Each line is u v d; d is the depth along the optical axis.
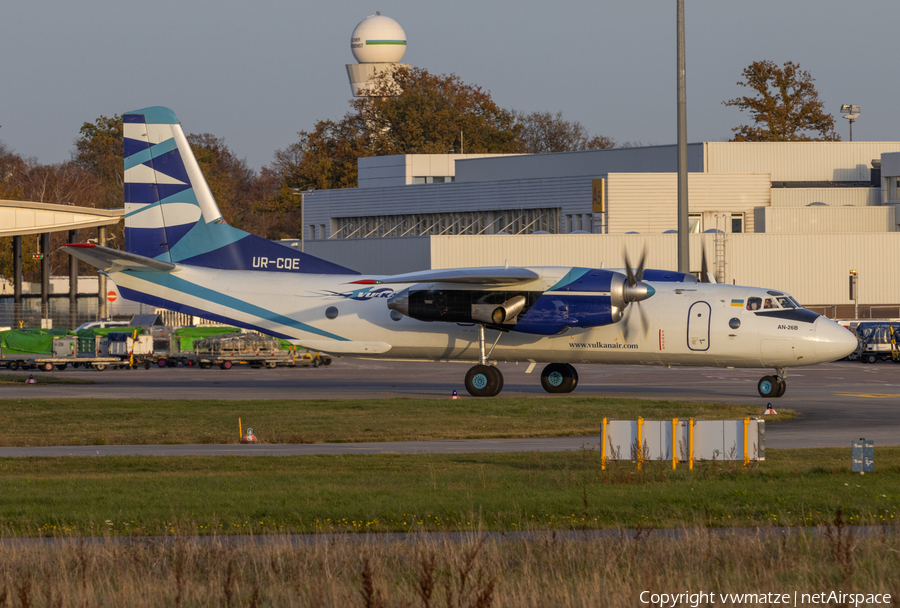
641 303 125.62
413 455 80.50
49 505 59.28
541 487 64.38
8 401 120.62
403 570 42.72
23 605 37.34
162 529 52.19
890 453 78.81
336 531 51.69
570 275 123.38
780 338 120.81
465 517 54.47
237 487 65.25
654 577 41.03
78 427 99.94
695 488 63.38
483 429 97.94
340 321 132.25
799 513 55.34
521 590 39.34
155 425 101.06
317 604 38.28
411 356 133.75
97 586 40.53
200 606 38.78
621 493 61.72
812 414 108.00
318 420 103.69
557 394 133.38
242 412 109.81
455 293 125.38
